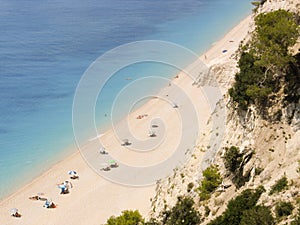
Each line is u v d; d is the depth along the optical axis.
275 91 37.25
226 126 41.31
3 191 55.16
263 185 31.27
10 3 193.88
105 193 49.59
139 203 45.69
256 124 36.50
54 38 128.38
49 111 79.50
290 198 27.73
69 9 176.12
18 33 136.00
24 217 49.12
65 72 98.88
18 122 75.25
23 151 65.19
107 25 142.25
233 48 91.56
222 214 31.36
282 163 32.09
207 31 120.06
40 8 180.25
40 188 54.66
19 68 101.81
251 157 34.91
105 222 45.16
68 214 48.09
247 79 38.44
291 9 47.50
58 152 63.75
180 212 35.66
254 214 27.39
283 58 35.88
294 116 34.31
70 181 54.12
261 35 38.19
